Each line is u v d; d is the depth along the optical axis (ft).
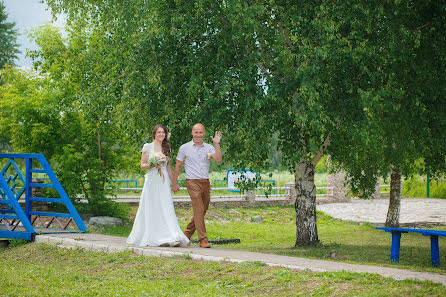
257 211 77.25
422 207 85.66
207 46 35.63
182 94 37.42
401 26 32.89
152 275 22.12
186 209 71.61
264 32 33.37
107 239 30.94
